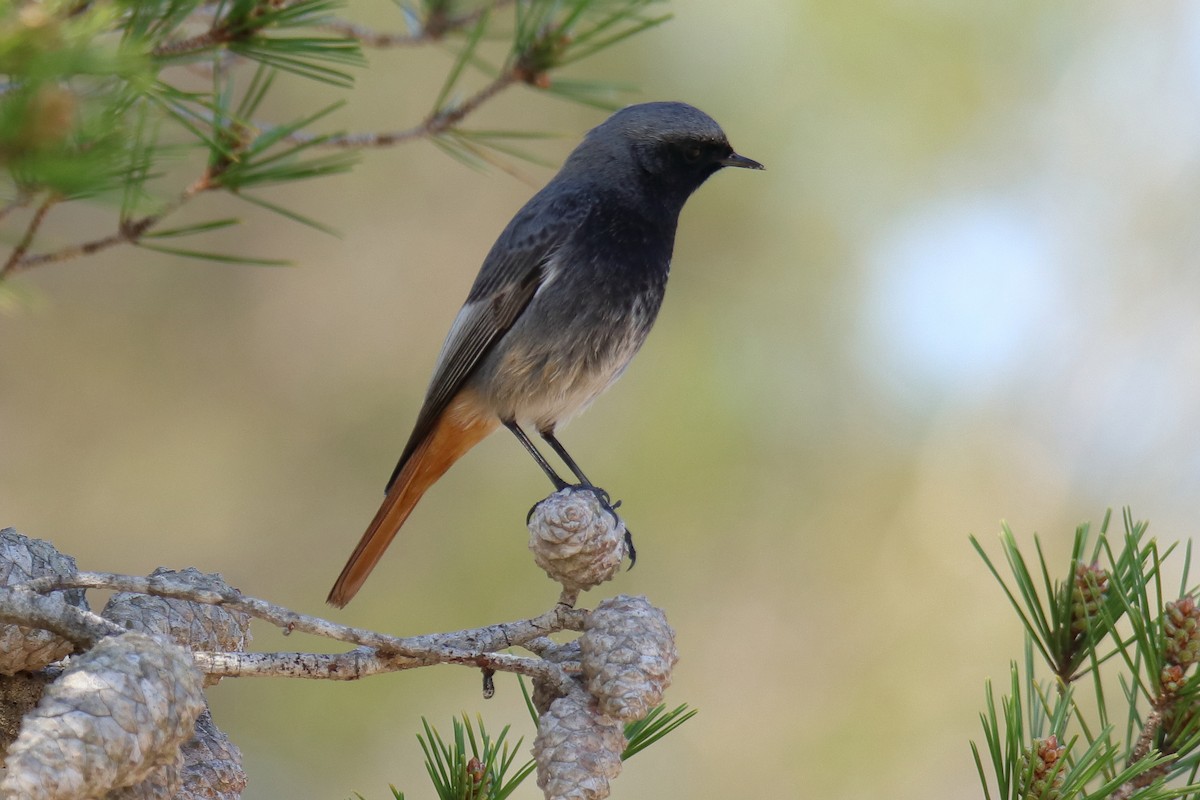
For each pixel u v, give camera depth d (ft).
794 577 40.50
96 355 48.03
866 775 38.14
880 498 41.24
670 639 14.43
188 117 14.01
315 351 49.26
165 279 49.14
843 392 42.01
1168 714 14.33
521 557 40.81
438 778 14.61
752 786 38.81
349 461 48.06
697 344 42.06
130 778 11.53
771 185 42.96
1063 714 14.74
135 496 47.09
